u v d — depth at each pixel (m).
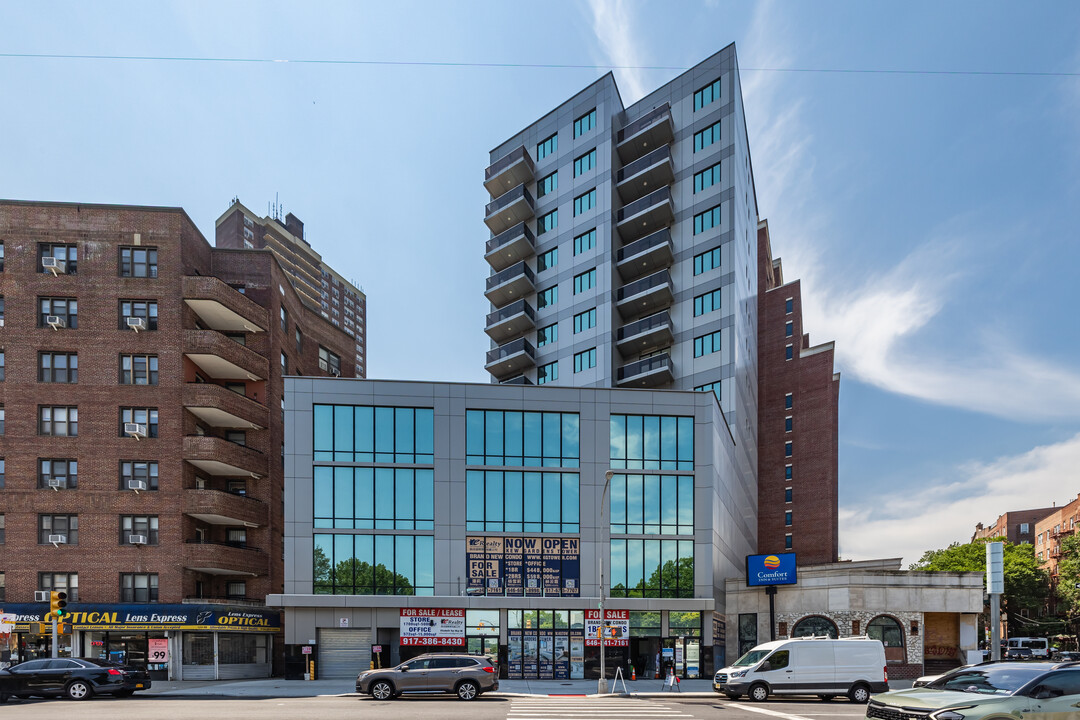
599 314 63.75
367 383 41.50
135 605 40.62
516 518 41.25
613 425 42.97
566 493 41.91
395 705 23.12
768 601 42.16
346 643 38.91
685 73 64.62
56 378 43.53
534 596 40.41
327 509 40.00
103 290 44.44
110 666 27.19
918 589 39.44
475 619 39.62
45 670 26.48
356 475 40.56
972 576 39.66
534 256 71.19
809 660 26.12
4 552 41.31
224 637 43.12
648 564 41.59
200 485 46.00
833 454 76.31
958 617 41.03
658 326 59.97
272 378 50.00
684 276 61.22
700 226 60.94
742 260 62.38
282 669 46.19
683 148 63.56
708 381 57.84
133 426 43.09
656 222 63.47
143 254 45.22
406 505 40.66
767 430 76.44
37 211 44.56
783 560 41.69
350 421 41.06
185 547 42.69
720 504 45.47
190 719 18.58
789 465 74.50
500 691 30.09
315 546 39.59
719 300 58.34
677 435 43.31
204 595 45.06
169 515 42.84
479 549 40.69
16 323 43.50
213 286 45.16
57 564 41.56
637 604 40.50
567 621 40.12
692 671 40.16
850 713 21.41
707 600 40.66
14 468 42.19
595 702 25.03
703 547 42.09
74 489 42.44
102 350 43.94
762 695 25.95
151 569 42.19
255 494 48.34
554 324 67.75
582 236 66.69
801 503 72.94
